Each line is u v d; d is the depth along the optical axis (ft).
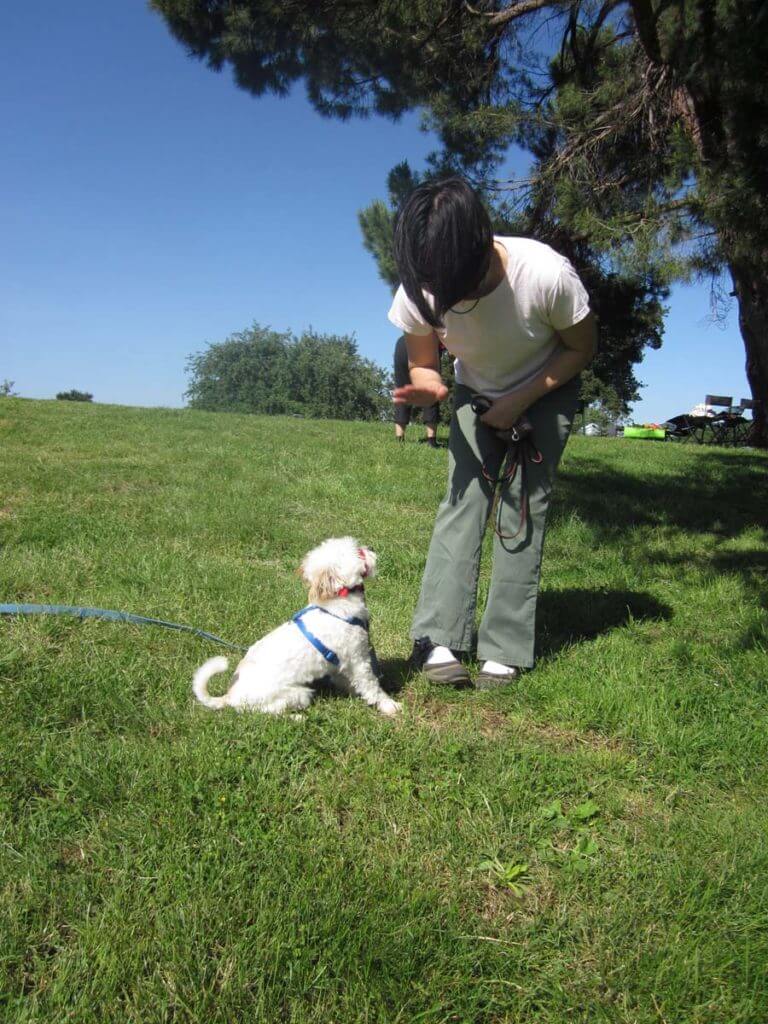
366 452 31.48
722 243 28.02
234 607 12.89
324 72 38.60
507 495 10.48
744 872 6.70
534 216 37.50
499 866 6.75
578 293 9.41
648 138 34.96
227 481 24.47
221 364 199.41
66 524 17.29
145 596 13.21
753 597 14.75
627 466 34.47
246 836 6.90
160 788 7.47
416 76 37.65
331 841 6.88
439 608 10.65
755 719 9.67
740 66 24.85
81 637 11.12
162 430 36.99
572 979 5.66
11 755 7.89
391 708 9.69
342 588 9.62
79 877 6.30
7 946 5.56
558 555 18.22
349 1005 5.32
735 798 8.14
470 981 5.57
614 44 38.55
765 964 5.71
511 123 36.65
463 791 7.85
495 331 9.62
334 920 5.90
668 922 6.21
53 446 29.48
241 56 37.45
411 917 6.05
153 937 5.75
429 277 8.25
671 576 16.43
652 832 7.35
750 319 51.72
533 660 10.80
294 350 201.57
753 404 59.72
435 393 9.82
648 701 9.96
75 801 7.27
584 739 9.34
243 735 8.54
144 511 19.56
